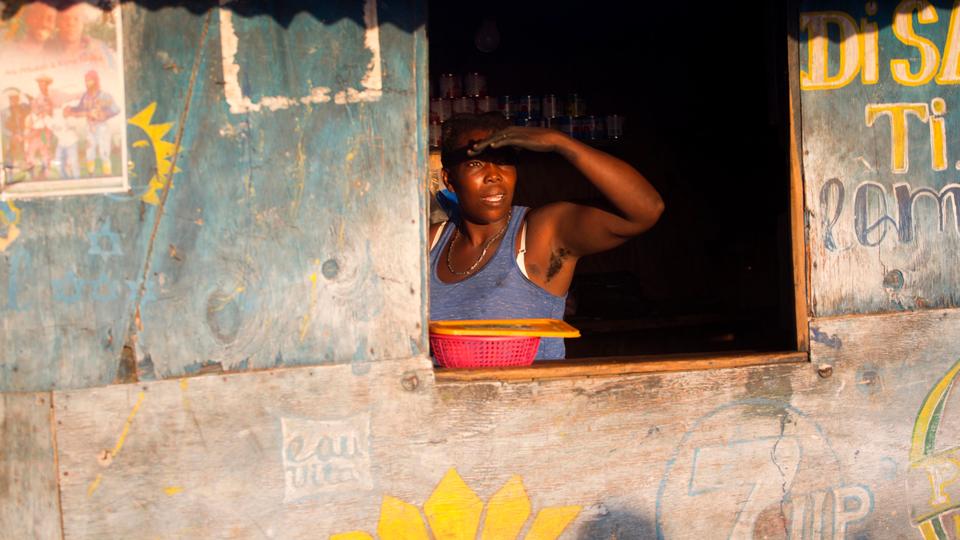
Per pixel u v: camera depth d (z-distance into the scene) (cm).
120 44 256
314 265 270
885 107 310
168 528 266
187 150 261
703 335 533
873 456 316
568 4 498
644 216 296
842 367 312
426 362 278
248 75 263
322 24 267
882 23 308
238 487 269
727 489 305
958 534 326
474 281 323
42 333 259
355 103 270
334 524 276
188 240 262
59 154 256
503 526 288
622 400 293
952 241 319
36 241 257
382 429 277
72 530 262
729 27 512
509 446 286
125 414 262
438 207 432
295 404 271
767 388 306
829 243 309
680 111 541
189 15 259
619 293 518
